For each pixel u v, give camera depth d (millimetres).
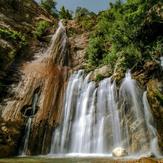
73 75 29078
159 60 27359
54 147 23297
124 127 22703
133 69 26312
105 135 22828
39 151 22984
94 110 24516
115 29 32281
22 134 23328
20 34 34531
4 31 31469
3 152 21219
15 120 23266
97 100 25094
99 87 25812
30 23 40000
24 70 28859
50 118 24328
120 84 24844
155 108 23188
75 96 26375
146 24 29969
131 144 21766
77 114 25062
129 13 31047
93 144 22766
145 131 22188
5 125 22484
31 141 23125
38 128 23625
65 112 25312
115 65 27891
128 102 23750
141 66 26188
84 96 26031
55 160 16641
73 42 38188
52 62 31969
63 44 36469
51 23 42594
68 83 27844
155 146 21734
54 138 23672
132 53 27375
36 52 34219
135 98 24062
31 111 24734
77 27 42969
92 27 42031
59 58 33781
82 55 35062
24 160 17047
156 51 28172
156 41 29531
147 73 25438
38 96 25719
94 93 25672
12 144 22109
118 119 23234
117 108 23734
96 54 32938
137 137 21844
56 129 24094
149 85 24453
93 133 23266
